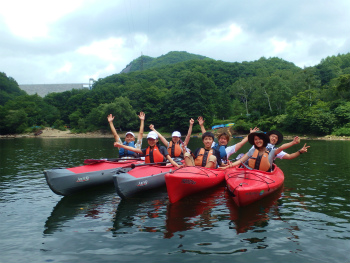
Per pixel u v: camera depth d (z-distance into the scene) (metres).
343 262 3.44
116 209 5.73
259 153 6.75
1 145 26.47
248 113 70.69
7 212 5.59
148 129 70.62
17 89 112.69
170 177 5.95
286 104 53.53
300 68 126.50
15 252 3.82
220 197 6.57
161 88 103.44
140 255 3.68
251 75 109.31
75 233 4.47
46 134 64.12
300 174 9.30
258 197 5.93
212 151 7.44
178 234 4.36
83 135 63.28
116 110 64.19
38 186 7.90
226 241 4.08
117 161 8.45
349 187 7.38
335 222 4.82
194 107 62.06
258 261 3.48
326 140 36.03
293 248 3.83
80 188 7.09
